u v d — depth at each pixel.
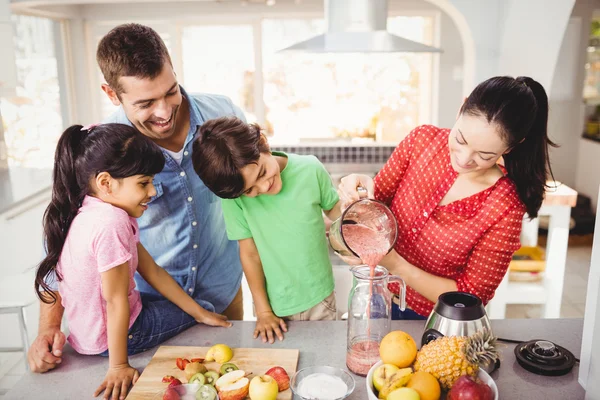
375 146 5.33
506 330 1.43
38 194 3.56
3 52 3.35
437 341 1.10
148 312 1.43
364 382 1.21
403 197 1.51
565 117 5.69
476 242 1.41
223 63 5.37
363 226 1.23
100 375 1.29
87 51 5.39
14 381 2.71
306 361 1.31
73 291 1.29
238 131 1.32
